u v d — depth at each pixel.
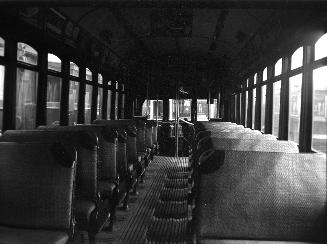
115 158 4.68
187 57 12.57
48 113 6.49
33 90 5.55
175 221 5.18
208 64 12.22
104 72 9.20
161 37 9.66
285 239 2.59
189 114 12.38
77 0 2.91
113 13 7.06
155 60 12.49
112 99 10.16
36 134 3.62
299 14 5.25
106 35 8.12
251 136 4.69
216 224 2.61
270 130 7.15
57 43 6.07
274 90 7.10
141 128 8.22
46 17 5.57
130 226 4.99
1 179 2.77
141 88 12.21
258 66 8.11
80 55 7.27
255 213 2.60
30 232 2.67
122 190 5.23
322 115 4.72
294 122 5.82
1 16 4.35
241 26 7.78
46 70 5.76
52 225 2.71
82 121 7.54
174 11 7.29
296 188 2.60
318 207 2.58
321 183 2.60
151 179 8.45
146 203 6.27
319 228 2.57
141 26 8.41
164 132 12.19
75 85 7.40
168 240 4.31
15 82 4.78
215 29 8.66
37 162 2.73
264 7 3.01
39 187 2.72
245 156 2.64
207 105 12.19
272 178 2.61
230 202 2.61
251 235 2.60
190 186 6.04
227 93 11.95
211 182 2.62
